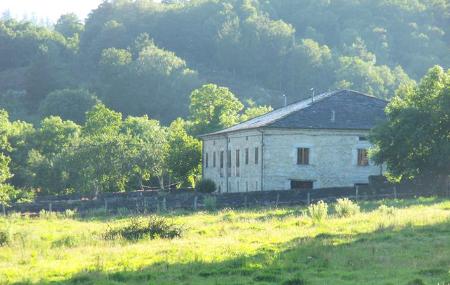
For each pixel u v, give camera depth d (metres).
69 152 84.44
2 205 56.91
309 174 66.88
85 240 33.25
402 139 56.56
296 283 21.03
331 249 26.52
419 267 22.72
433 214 36.78
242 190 72.75
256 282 21.52
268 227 35.56
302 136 67.00
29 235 35.75
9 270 24.86
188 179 89.50
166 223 34.94
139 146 84.81
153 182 94.81
